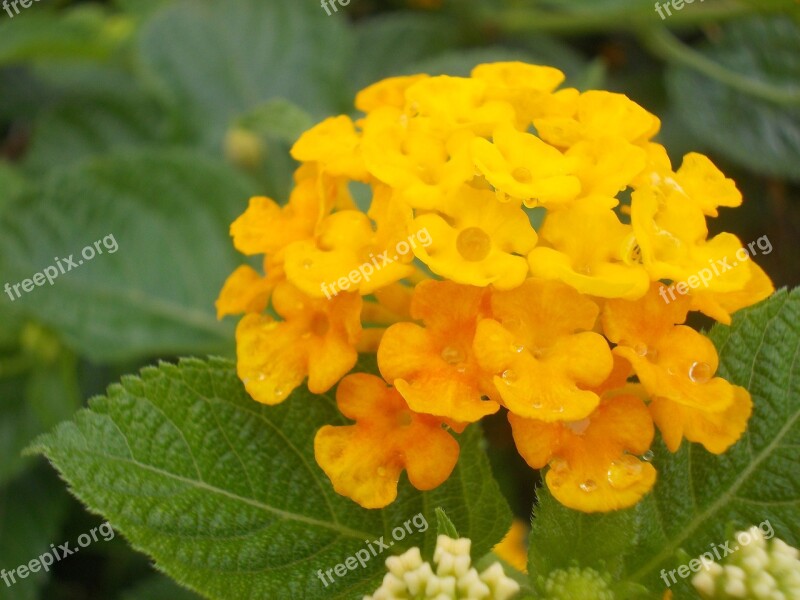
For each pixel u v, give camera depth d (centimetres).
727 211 17
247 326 11
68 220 16
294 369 11
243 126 14
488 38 20
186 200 16
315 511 12
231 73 18
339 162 11
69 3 21
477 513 12
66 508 16
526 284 10
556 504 11
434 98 11
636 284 10
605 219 10
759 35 17
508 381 10
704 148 18
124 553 17
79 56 19
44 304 16
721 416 10
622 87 19
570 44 20
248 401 11
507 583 10
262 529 11
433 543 12
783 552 10
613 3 17
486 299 10
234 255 16
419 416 11
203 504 11
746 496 11
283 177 18
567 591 11
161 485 11
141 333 16
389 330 10
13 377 16
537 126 11
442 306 10
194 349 16
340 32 18
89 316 16
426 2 20
